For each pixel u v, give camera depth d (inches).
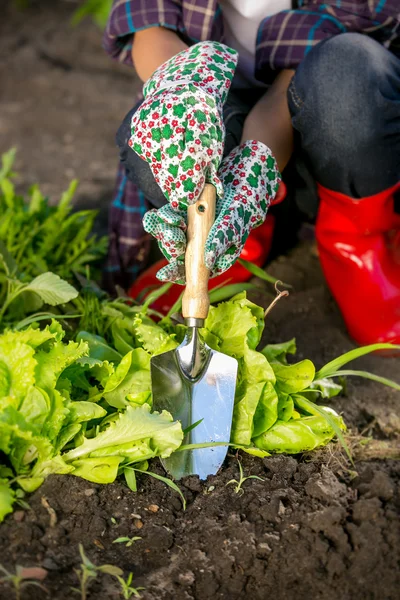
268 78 73.6
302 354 75.2
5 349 54.9
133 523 53.7
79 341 62.2
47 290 62.9
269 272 88.0
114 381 58.5
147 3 68.9
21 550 51.1
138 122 54.7
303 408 60.2
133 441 54.8
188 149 52.4
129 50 74.4
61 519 53.3
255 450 56.8
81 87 147.6
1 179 88.6
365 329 73.8
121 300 74.7
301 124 66.6
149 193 68.5
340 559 51.0
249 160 56.6
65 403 55.7
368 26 70.3
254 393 57.1
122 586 49.7
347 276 74.4
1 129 132.8
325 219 74.1
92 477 54.2
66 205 85.8
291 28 70.2
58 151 125.7
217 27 70.4
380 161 66.5
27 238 81.6
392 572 50.6
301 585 50.4
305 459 59.7
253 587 50.4
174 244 52.4
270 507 54.3
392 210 72.3
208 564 51.4
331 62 64.7
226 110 68.6
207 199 53.2
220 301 78.5
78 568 50.5
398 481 57.4
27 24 171.6
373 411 68.4
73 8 180.2
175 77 56.2
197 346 56.4
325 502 55.3
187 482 56.5
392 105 64.1
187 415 57.7
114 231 83.3
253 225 56.1
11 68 152.6
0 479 53.7
